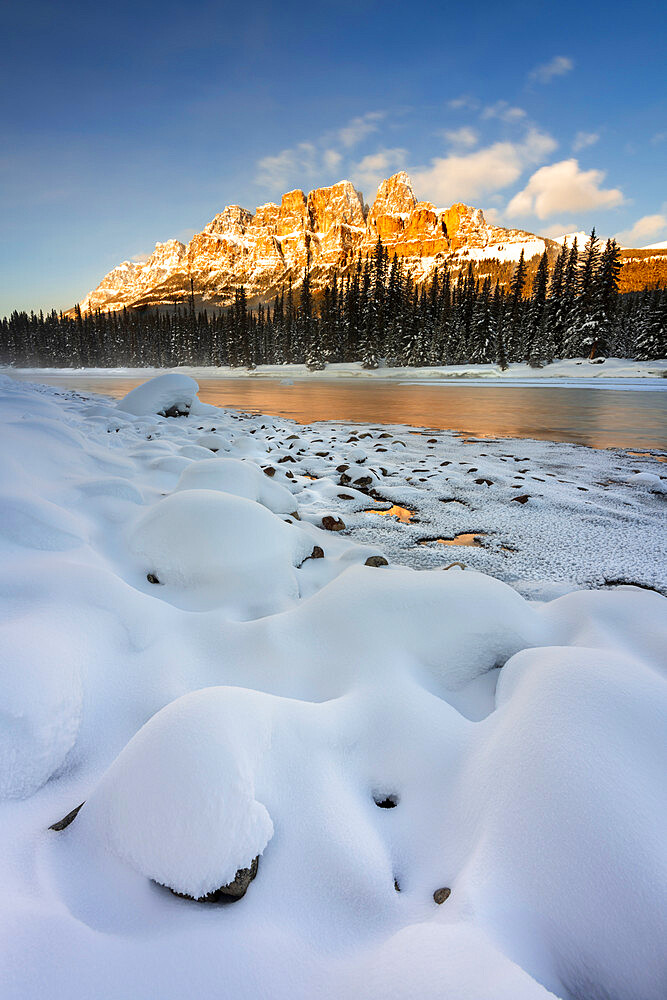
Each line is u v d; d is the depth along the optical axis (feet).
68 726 5.98
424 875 4.35
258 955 3.55
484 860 4.04
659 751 4.53
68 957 3.42
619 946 3.45
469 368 155.33
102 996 3.19
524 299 181.88
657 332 153.69
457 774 5.20
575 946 3.51
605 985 3.39
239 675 7.48
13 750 5.38
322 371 180.96
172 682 7.14
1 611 7.32
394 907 4.02
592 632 7.72
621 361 138.92
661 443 34.63
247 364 214.69
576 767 4.37
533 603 11.03
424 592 8.34
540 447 33.12
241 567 10.75
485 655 7.57
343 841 4.49
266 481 18.16
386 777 5.51
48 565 8.60
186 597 10.18
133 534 11.71
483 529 17.25
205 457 24.36
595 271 147.02
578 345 149.69
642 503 20.18
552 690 5.38
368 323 181.98
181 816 4.14
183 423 38.14
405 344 182.19
